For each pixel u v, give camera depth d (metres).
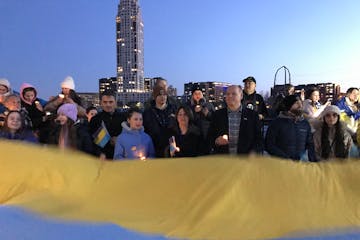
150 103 6.83
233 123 5.71
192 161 4.02
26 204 3.43
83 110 7.77
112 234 3.01
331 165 3.91
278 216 3.35
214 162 3.93
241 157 4.02
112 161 4.20
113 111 6.55
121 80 142.25
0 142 4.20
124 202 3.59
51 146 4.37
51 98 7.73
